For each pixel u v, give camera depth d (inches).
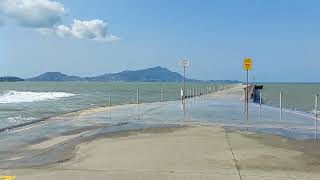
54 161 389.4
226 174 327.6
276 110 1052.5
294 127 661.3
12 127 677.9
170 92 4033.0
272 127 659.4
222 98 1688.0
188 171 337.4
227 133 565.0
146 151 426.3
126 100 2265.0
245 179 312.7
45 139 540.1
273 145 466.9
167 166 356.2
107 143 482.6
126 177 318.7
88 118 824.3
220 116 860.0
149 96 2933.1
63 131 622.2
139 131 594.2
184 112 961.5
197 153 414.9
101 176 322.0
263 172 335.6
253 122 737.6
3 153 438.0
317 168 351.3
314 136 552.7
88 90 5123.0
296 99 2679.6
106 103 1946.4
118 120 779.4
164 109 1063.6
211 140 499.8
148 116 862.5
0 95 3088.1
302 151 429.7
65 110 1502.2
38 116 1213.7
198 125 668.1
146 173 331.3
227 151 426.3
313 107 1764.3
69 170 345.1
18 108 1622.8
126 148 445.4
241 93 2218.3
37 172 338.3
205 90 2728.8
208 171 337.7
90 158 395.5
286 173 332.8
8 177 320.8
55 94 3484.3
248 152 421.4
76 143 498.6
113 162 374.0
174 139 508.4
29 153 436.1
